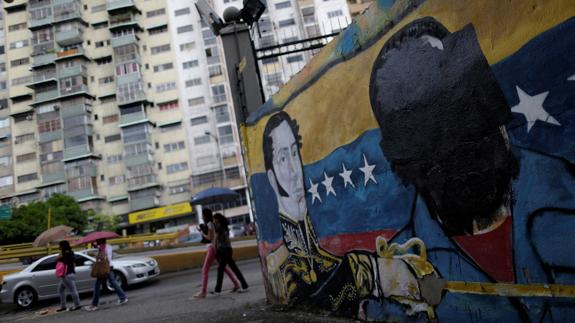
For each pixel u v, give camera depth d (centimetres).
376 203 389
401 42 348
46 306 1207
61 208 4044
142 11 5303
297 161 508
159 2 5288
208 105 4912
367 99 391
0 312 1208
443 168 315
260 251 628
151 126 4925
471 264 300
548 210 246
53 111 4894
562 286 242
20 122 5028
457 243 311
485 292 290
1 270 1544
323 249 471
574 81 227
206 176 4712
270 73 702
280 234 560
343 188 433
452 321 320
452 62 302
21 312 1146
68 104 4897
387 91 365
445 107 309
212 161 4753
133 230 4750
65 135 4806
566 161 234
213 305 684
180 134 4872
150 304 834
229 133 4794
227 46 679
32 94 5069
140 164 4706
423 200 337
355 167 413
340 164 434
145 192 4666
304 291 512
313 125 475
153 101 4997
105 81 5072
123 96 4875
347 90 418
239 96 667
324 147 457
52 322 789
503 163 270
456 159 304
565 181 236
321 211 470
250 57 661
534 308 259
